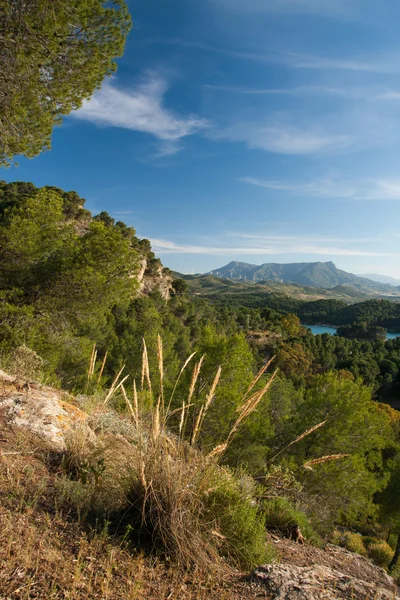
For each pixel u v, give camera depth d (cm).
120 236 1154
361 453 1336
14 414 358
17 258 1073
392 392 8269
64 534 215
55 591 166
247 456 976
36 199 1166
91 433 369
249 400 277
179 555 224
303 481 1202
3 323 980
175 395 1040
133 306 5178
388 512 2008
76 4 728
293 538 378
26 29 690
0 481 246
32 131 830
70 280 1077
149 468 265
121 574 197
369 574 332
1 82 732
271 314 13938
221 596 199
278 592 202
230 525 270
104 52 808
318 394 1414
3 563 177
